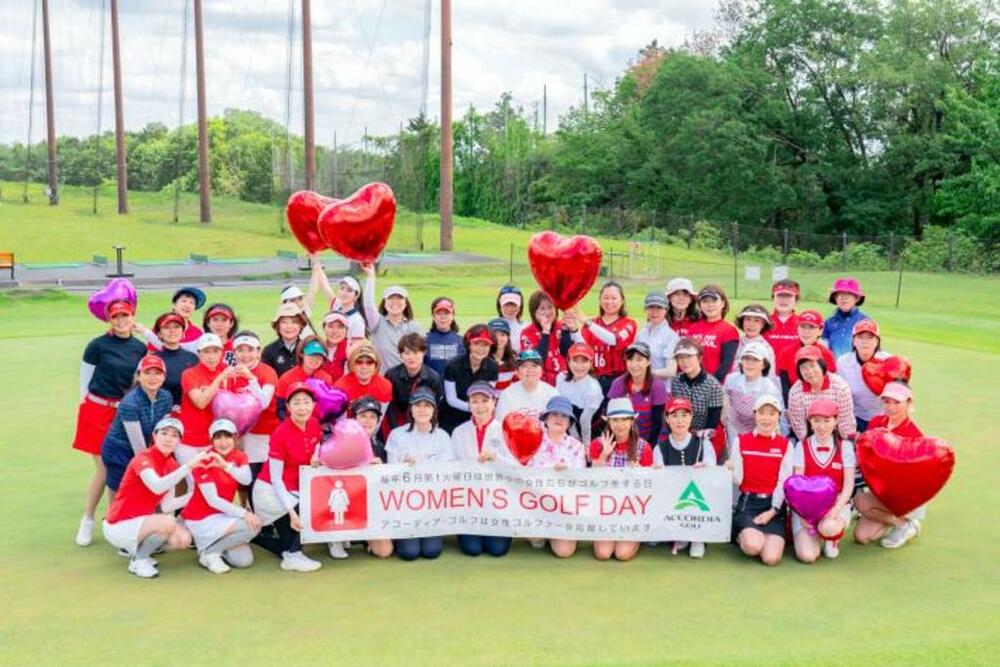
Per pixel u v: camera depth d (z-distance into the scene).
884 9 55.84
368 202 8.65
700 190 57.22
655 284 31.12
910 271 38.09
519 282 31.45
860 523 7.68
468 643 5.67
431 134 75.38
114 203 57.38
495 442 7.50
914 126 55.88
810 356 7.64
